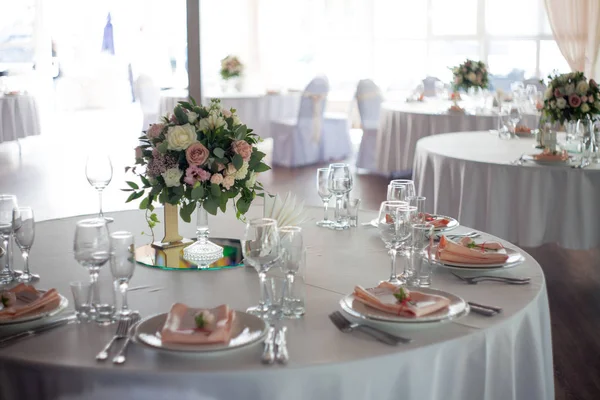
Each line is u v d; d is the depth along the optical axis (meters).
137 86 8.83
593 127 4.59
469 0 8.43
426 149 4.94
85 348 1.68
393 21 8.49
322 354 1.63
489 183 4.30
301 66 8.64
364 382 1.61
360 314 1.82
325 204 2.90
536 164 4.29
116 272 1.80
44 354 1.65
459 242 2.51
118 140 9.27
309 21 8.55
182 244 2.62
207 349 1.60
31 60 9.00
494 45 8.52
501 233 4.30
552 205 4.23
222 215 3.18
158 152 2.37
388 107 8.08
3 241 2.33
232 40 8.57
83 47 8.93
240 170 2.38
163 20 8.60
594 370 3.56
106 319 1.84
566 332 4.04
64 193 7.39
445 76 8.57
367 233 2.78
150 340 1.65
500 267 2.23
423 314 1.80
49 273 2.31
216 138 2.38
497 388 1.85
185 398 1.55
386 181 8.20
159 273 2.29
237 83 8.64
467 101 8.36
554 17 8.45
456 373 1.75
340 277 2.22
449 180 4.60
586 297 4.58
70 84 9.08
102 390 1.57
